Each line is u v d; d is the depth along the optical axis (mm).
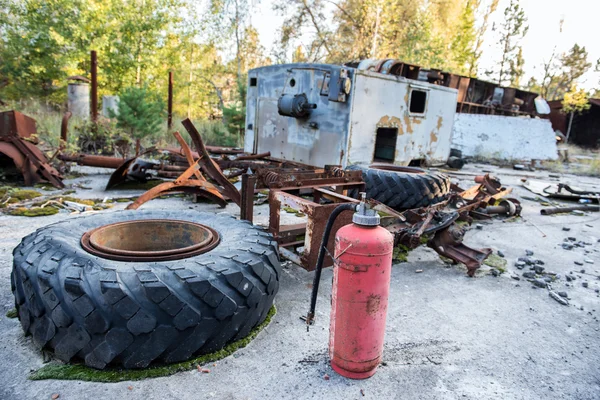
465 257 4000
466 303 3342
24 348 2326
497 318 3105
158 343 2098
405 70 9977
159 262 2311
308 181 3883
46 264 2215
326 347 2541
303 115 7594
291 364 2346
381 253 2082
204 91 24859
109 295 2020
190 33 22266
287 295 3264
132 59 19641
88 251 2396
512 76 35500
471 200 6137
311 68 7422
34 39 16828
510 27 33969
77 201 5664
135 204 4512
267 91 8430
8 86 16469
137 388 2041
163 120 12586
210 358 2303
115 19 19125
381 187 5395
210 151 8586
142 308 2037
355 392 2143
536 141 15898
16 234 4242
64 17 17516
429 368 2404
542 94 41812
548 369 2467
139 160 6512
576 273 4180
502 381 2320
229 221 3189
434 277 3875
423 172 5840
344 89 6973
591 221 6504
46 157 7082
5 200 5469
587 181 11531
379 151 9172
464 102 16312
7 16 17016
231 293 2289
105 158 7320
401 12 27125
